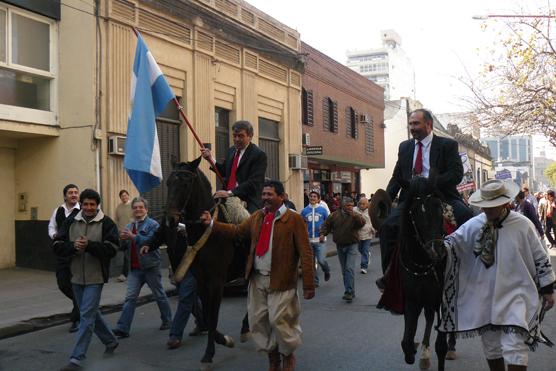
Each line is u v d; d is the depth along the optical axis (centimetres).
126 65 1334
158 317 896
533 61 1816
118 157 1300
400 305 511
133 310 760
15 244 1338
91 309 600
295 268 536
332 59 2614
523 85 1839
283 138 2067
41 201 1312
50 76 1278
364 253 1398
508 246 424
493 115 1928
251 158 679
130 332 781
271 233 533
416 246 481
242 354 656
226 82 1728
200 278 598
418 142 578
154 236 662
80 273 600
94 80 1256
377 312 907
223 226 588
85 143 1260
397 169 601
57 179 1295
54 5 1276
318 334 754
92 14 1256
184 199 573
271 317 525
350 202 1020
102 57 1276
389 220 545
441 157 562
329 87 2586
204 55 1611
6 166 1328
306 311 917
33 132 1238
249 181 663
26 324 814
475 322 438
